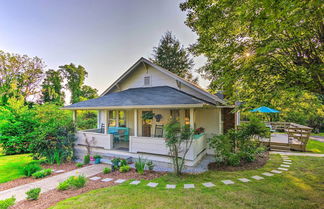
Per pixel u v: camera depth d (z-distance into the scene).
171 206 3.70
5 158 10.28
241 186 4.82
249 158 7.42
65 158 8.64
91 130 10.25
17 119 12.05
